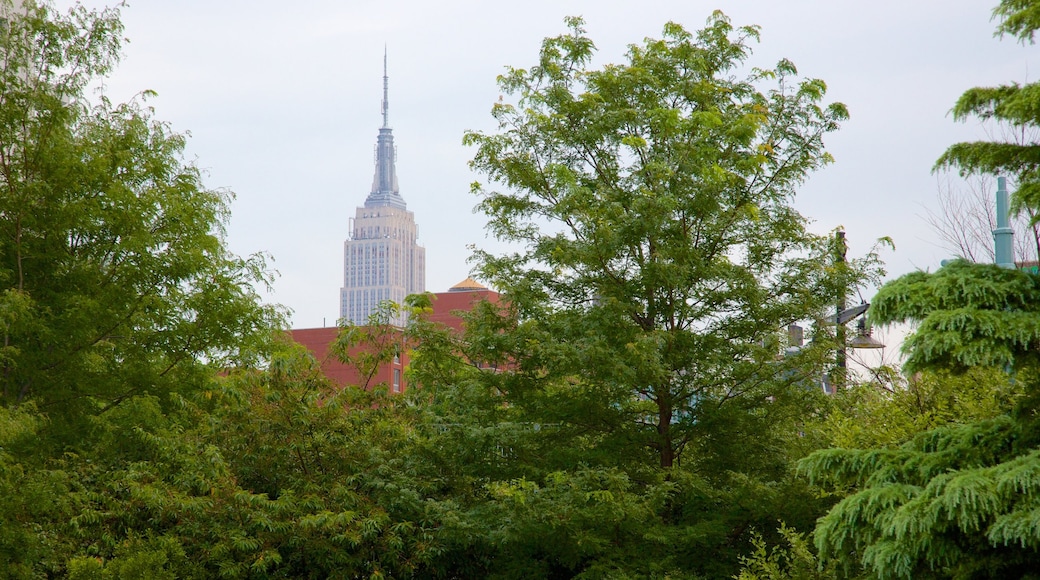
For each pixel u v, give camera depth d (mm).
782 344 22484
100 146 22375
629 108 23391
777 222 23531
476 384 23078
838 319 24047
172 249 23094
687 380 23141
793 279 23250
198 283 24125
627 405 23875
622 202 23391
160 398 23281
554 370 22375
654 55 24297
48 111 21984
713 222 23016
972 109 11914
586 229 22906
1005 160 11961
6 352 19203
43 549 19172
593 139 23484
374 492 23719
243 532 21875
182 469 21984
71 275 21828
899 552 11062
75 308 20844
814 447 20625
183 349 23766
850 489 18203
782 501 20969
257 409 24016
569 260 22766
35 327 20250
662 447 23375
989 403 16641
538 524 20844
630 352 21375
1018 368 11555
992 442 12016
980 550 11266
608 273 23531
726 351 22766
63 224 21391
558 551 21938
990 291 11219
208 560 21641
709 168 21375
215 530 21875
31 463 20391
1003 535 10414
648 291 22969
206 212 24031
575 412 23281
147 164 23172
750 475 22312
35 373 21188
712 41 24547
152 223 23047
